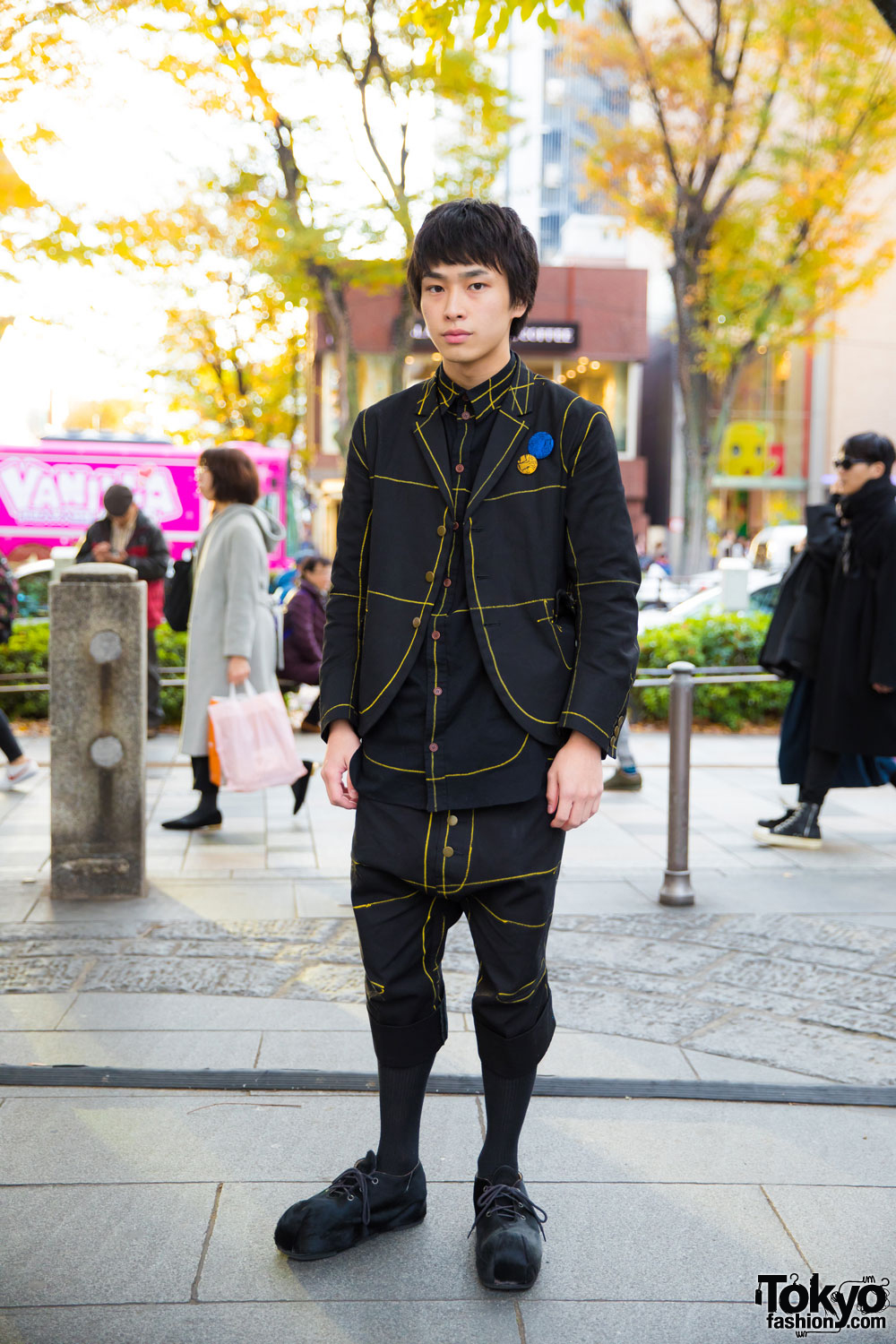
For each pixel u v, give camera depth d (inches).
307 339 694.5
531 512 77.5
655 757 311.1
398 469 80.2
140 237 327.0
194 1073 110.4
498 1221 79.7
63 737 166.9
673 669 168.1
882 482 193.8
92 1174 91.9
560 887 178.5
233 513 204.7
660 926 158.7
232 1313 75.0
